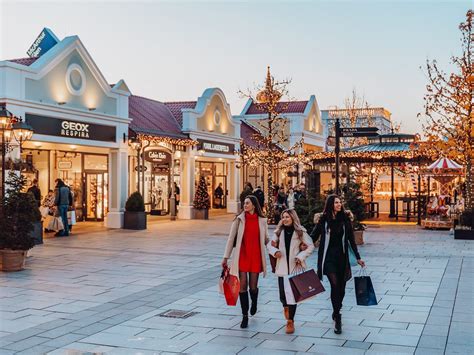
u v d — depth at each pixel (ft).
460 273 40.45
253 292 26.45
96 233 69.05
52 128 62.08
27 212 41.70
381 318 27.30
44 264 44.73
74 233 68.80
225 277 25.16
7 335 24.39
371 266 43.80
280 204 82.02
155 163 95.66
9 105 56.13
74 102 65.87
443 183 82.23
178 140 88.58
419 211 85.25
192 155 95.04
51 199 68.64
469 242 60.64
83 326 25.89
